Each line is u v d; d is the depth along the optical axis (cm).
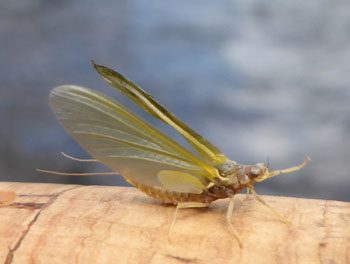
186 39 26
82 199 7
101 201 7
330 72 23
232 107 21
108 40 27
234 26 28
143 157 7
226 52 25
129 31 27
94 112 7
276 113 21
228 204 7
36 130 21
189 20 28
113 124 7
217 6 30
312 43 26
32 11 29
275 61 24
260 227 6
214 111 21
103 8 30
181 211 6
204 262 6
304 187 17
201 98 22
